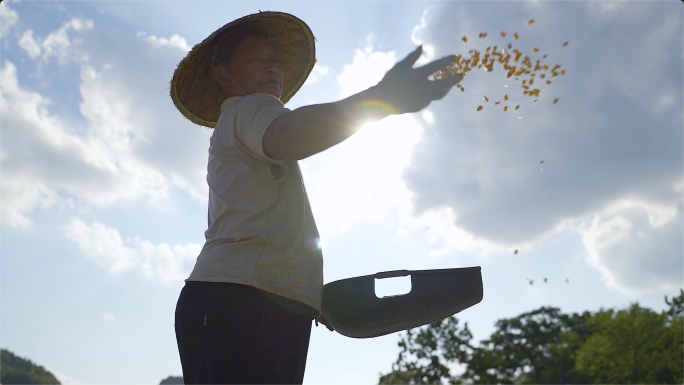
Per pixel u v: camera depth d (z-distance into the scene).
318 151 1.57
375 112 1.52
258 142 1.64
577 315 57.97
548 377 53.12
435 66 1.52
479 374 43.41
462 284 2.00
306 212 1.89
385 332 2.08
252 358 1.69
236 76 2.11
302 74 2.63
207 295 1.73
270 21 2.37
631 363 44.94
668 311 47.31
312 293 1.81
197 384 1.71
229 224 1.78
